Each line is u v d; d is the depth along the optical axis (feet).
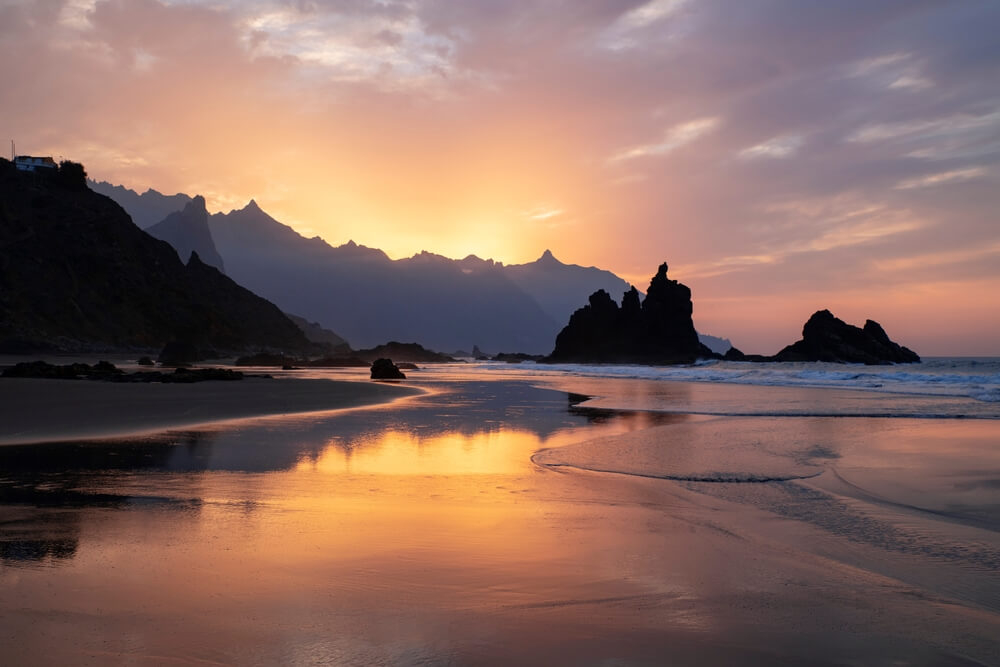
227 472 35.09
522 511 28.12
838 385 152.25
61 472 34.32
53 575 18.38
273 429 54.19
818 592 18.45
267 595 17.19
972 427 63.21
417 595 17.51
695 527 25.79
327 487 31.99
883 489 33.71
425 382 169.99
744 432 58.18
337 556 20.85
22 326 369.91
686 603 17.40
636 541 23.56
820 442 51.75
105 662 13.12
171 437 48.11
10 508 26.53
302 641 14.37
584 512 28.12
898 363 330.75
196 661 13.25
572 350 511.40
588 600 17.48
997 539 24.36
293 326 651.25
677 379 195.11
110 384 100.37
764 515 27.99
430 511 27.68
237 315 577.84
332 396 94.07
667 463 41.32
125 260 476.95
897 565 21.13
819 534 24.93
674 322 470.80
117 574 18.57
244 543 22.02
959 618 16.66
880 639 15.24
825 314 351.25
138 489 30.40
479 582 18.70
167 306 480.23
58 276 422.00
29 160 522.88
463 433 55.47
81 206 494.59
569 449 47.06
